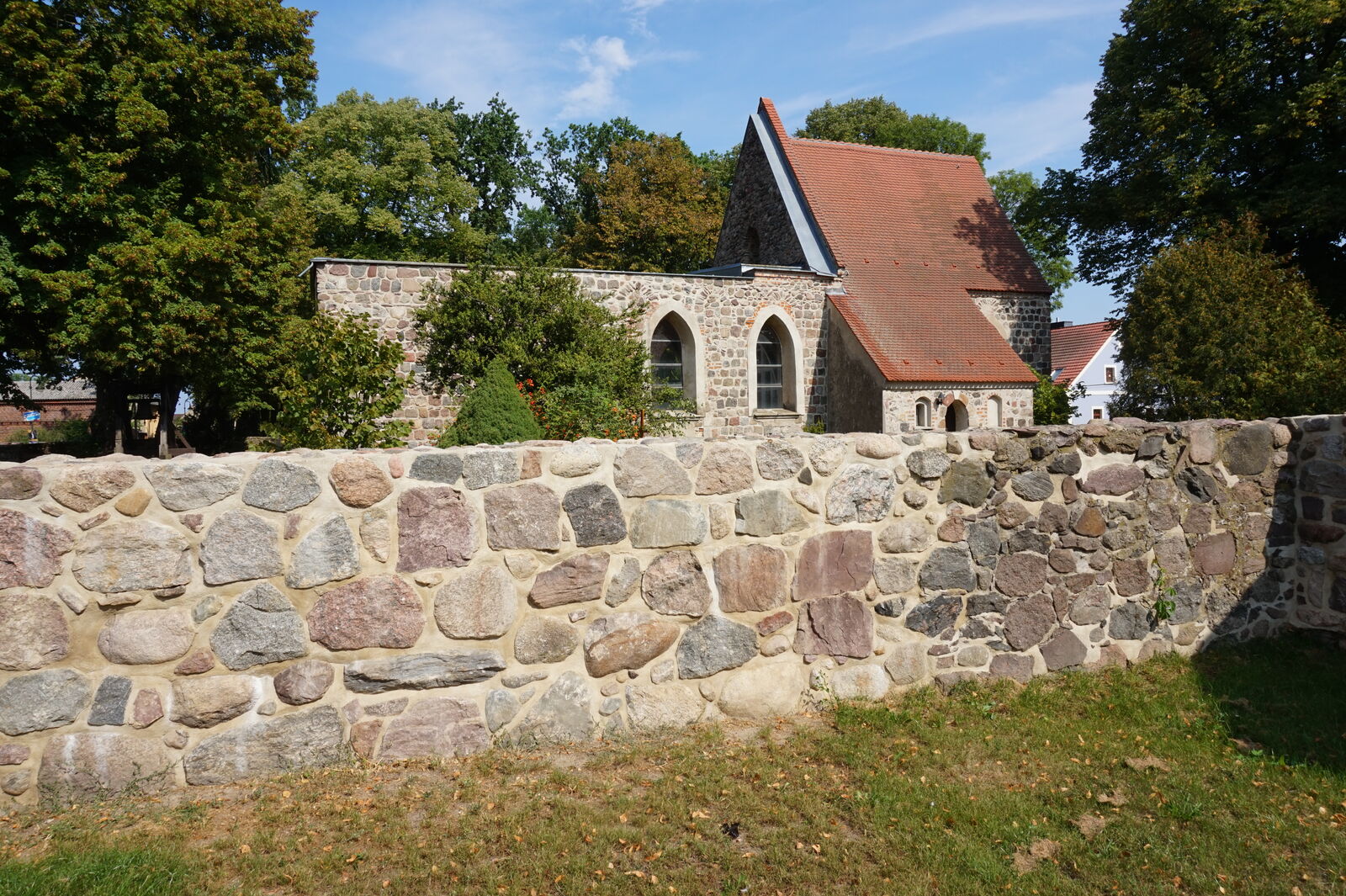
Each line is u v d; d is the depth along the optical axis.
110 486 3.78
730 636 5.00
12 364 22.84
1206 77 21.59
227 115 21.88
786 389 21.92
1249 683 5.70
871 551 5.34
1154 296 18.08
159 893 3.15
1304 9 19.41
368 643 4.23
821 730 4.93
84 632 3.76
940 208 26.36
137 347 20.05
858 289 22.55
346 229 35.00
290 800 3.90
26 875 3.12
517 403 12.02
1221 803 4.20
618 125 48.16
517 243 45.62
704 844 3.69
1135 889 3.49
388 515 4.25
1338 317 20.98
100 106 19.94
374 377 11.28
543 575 4.55
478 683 4.46
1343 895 3.46
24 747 3.70
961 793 4.24
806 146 26.09
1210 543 6.33
